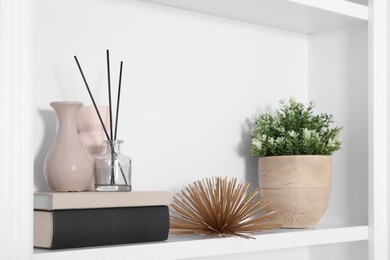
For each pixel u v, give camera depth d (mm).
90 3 1384
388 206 1612
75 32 1359
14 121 971
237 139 1631
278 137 1537
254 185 1659
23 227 973
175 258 1199
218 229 1326
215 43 1597
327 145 1532
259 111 1682
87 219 1094
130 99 1438
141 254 1143
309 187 1487
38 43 1305
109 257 1097
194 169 1542
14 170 968
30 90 988
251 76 1669
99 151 1269
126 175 1202
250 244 1329
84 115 1268
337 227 1562
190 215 1362
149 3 1479
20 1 980
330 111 1748
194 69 1554
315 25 1690
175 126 1513
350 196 1700
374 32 1601
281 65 1736
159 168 1480
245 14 1585
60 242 1065
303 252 1765
